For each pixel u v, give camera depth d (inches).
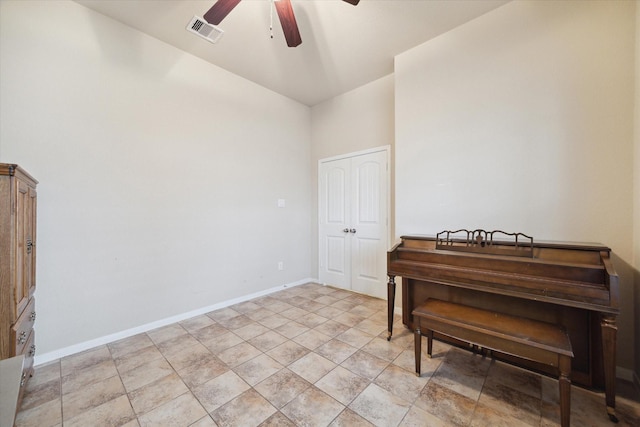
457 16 91.5
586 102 75.2
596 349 65.9
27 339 66.7
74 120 86.0
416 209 106.7
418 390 66.3
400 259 90.8
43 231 80.4
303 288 154.8
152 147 103.1
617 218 71.6
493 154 89.9
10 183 57.2
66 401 63.3
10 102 76.0
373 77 133.3
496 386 67.8
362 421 56.6
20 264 61.4
